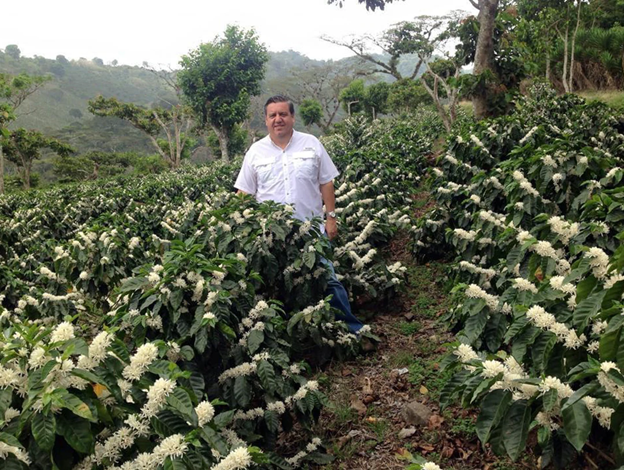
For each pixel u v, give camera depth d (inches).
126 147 2994.6
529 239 97.7
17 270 206.4
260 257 138.5
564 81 618.5
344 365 142.3
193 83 1155.3
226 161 1082.1
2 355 65.3
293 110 161.9
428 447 103.9
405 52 1196.5
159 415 66.5
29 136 1304.1
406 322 166.7
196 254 119.4
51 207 436.8
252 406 108.3
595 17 823.1
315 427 113.8
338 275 164.6
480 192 192.7
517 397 68.7
